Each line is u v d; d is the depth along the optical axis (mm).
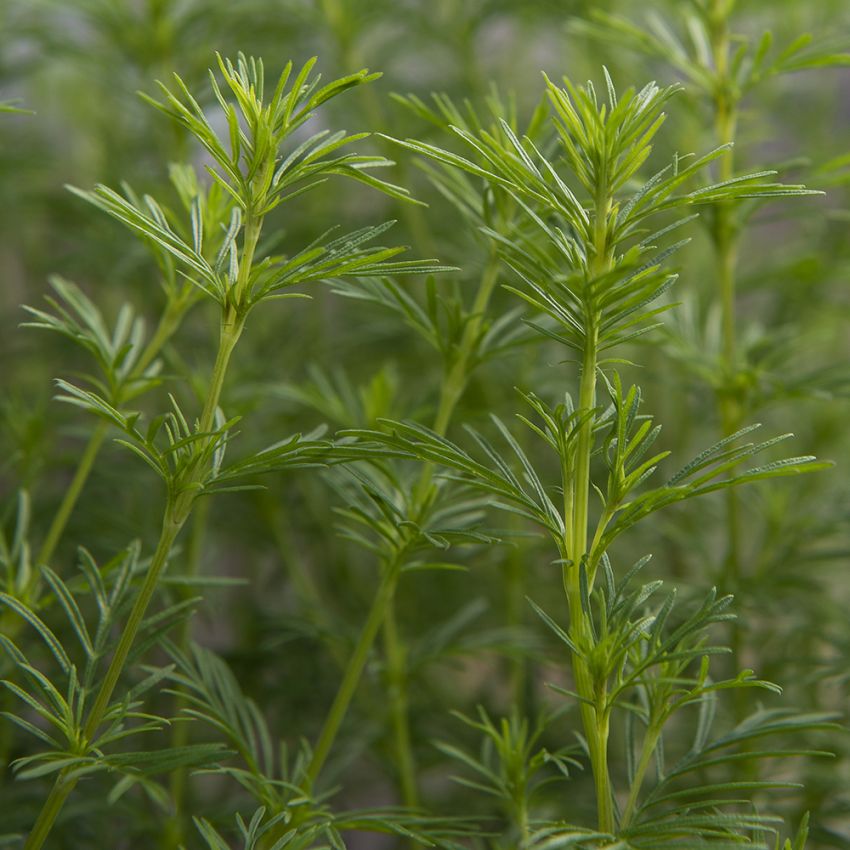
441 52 1115
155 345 765
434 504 762
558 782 877
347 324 1144
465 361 765
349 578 1039
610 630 718
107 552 876
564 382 914
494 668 995
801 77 1166
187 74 898
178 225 746
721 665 891
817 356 1126
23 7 993
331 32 949
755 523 1165
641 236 863
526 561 959
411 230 1011
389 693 844
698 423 1018
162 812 859
